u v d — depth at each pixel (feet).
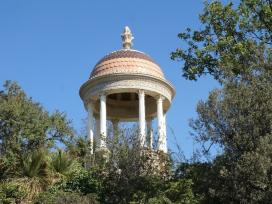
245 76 75.51
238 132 69.82
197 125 73.41
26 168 93.76
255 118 69.46
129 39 130.52
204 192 77.87
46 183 92.63
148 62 124.47
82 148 107.45
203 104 73.51
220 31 90.79
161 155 90.07
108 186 88.43
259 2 87.81
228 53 85.10
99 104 126.82
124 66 121.39
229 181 70.03
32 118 112.68
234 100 71.26
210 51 88.12
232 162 69.72
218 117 72.08
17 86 119.14
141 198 81.25
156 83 121.70
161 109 121.08
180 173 86.02
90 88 122.62
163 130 115.85
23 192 90.89
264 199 66.54
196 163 81.25
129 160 89.51
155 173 88.22
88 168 98.22
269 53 78.33
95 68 125.49
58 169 94.73
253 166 65.92
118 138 93.61
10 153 102.27
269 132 68.69
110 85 119.85
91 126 120.57
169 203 78.07
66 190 89.04
